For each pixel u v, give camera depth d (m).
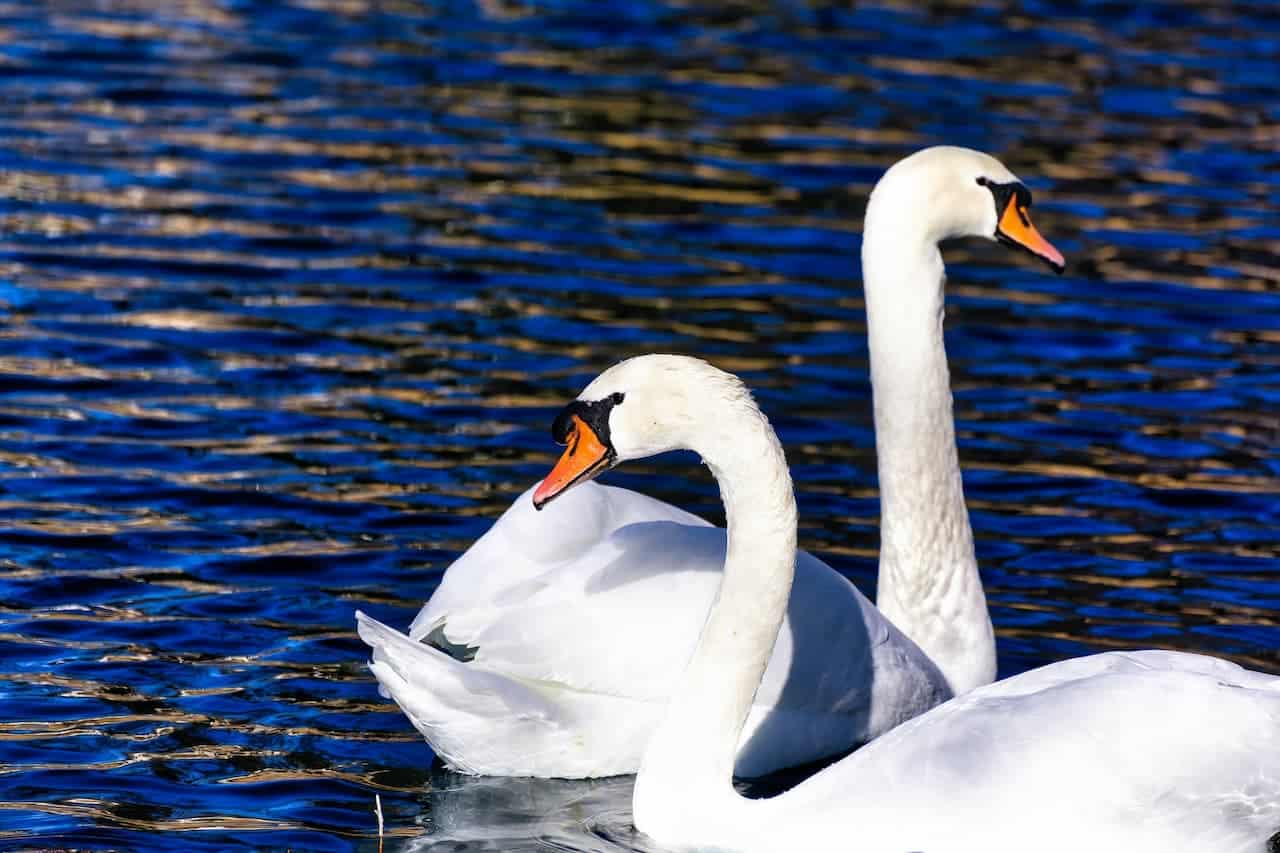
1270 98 26.03
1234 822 8.84
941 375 11.30
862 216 20.91
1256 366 17.08
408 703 9.52
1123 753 8.74
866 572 12.77
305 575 12.40
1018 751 8.79
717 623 9.28
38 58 25.33
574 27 28.61
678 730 9.24
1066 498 14.20
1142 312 18.41
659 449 9.20
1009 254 20.30
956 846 8.66
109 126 22.58
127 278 17.97
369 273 18.44
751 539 9.21
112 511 13.26
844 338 17.36
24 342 16.31
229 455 14.29
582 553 10.13
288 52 26.42
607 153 22.69
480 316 17.45
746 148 23.08
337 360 16.30
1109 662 9.30
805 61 27.19
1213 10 31.20
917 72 26.77
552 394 15.70
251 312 17.30
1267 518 13.86
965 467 14.77
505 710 9.59
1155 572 12.93
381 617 11.80
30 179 20.55
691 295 18.27
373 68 25.81
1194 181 22.48
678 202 21.08
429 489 13.80
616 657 9.77
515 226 20.02
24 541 12.69
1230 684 9.09
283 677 10.99
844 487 14.24
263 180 21.00
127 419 14.88
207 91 24.25
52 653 11.12
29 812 9.27
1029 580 12.79
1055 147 23.48
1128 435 15.45
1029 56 27.88
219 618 11.72
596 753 9.84
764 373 16.42
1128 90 26.20
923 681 10.83
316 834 9.19
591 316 17.56
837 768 9.03
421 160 22.02
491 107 24.30
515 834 9.23
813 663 10.31
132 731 10.23
